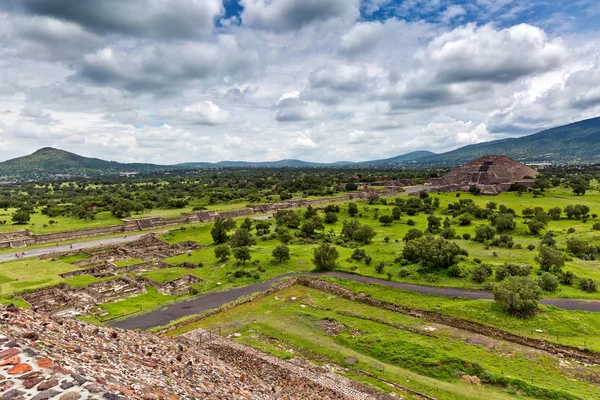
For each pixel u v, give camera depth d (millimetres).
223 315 58875
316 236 112188
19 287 70562
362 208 153375
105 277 81875
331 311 60094
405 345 46812
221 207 169750
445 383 39562
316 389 34531
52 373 10594
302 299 65750
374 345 47750
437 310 56219
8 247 109500
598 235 92000
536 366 42625
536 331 48906
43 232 120188
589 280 61781
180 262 92875
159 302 66625
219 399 15922
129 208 149500
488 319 52250
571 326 49469
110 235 127438
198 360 22594
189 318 56531
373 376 40688
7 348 11781
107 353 16297
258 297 66562
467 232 105938
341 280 71188
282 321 56281
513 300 52031
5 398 8898
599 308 54688
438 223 109812
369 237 99438
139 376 14320
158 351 20766
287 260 86000
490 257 78875
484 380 39875
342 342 49562
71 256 102375
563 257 70500
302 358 44594
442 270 69688
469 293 61719
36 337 14016
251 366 39062
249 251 90750
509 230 105875
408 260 76125
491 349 46656
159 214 151375
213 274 80625
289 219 127188
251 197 190625
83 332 18656
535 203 153000
